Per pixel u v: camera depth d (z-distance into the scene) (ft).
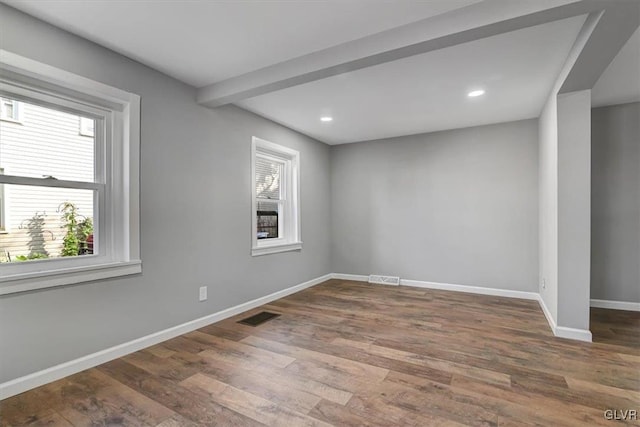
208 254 10.38
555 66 8.48
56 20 6.55
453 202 14.93
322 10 6.28
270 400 6.08
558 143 9.07
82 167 7.52
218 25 6.77
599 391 6.30
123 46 7.59
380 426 5.32
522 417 5.52
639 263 11.63
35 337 6.53
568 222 9.02
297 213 15.15
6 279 6.10
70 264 7.29
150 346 8.57
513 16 5.74
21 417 5.59
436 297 13.69
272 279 13.30
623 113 11.78
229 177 11.23
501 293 13.92
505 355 7.94
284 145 14.24
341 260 17.75
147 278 8.57
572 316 9.01
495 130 14.03
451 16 6.32
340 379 6.84
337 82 9.61
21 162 6.59
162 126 8.97
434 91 10.30
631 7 5.24
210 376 6.98
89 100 7.52
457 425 5.33
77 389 6.46
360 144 17.19
